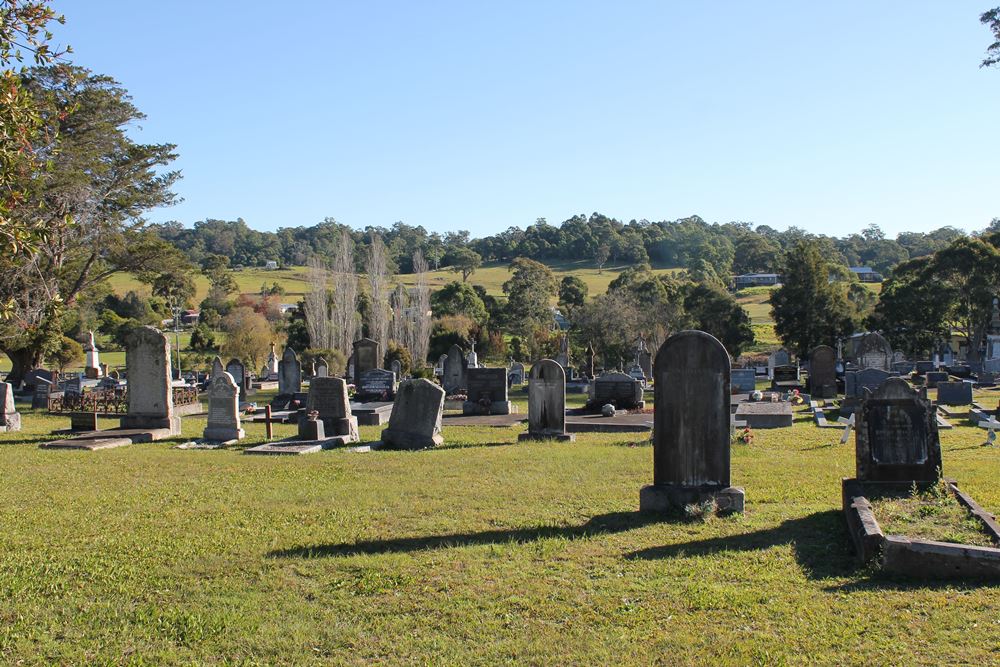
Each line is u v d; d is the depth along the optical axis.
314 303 60.28
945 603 6.48
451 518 9.95
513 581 7.45
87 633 6.49
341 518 10.05
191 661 5.95
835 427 19.75
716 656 5.75
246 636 6.35
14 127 10.21
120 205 39.59
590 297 99.44
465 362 37.88
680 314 66.69
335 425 18.95
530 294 78.12
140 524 9.97
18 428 22.70
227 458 15.87
